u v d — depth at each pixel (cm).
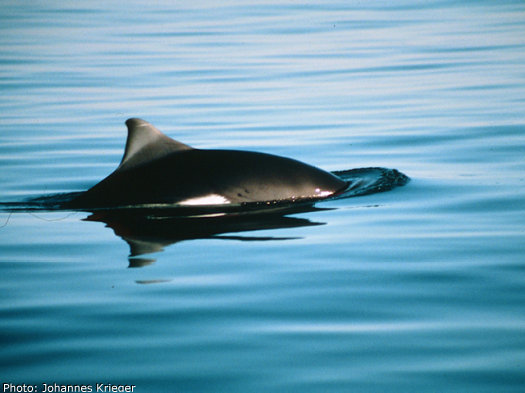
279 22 13400
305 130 6919
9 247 4041
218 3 16112
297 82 9025
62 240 4131
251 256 3772
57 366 2677
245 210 4566
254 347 2786
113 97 8475
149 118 7494
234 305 3167
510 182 5047
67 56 11000
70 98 8475
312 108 7762
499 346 2750
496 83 8519
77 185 5391
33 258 3850
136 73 9738
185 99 8306
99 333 2938
